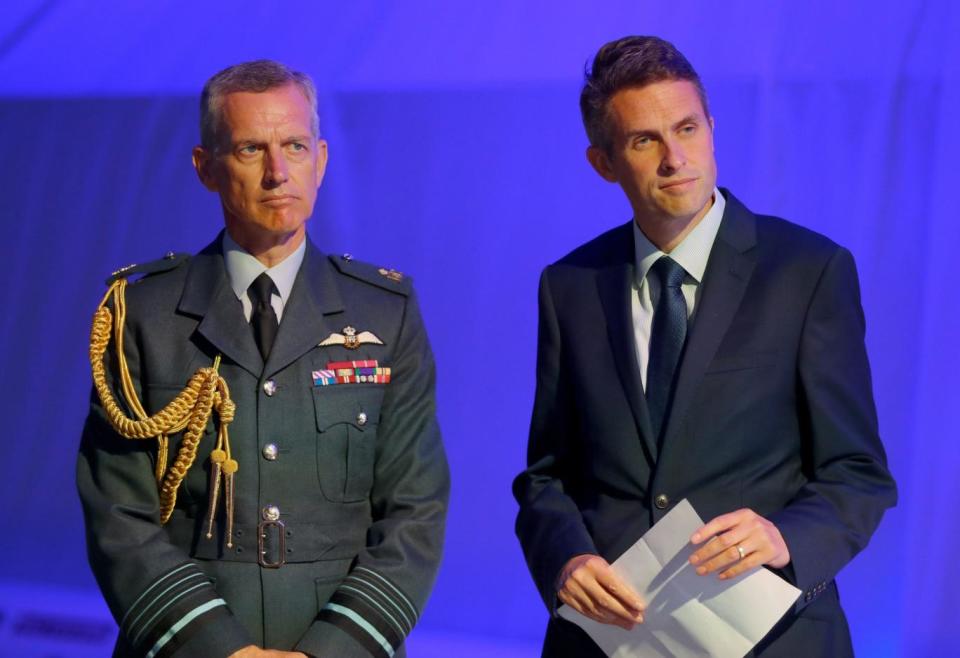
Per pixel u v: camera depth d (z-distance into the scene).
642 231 4.70
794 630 4.38
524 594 9.07
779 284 4.54
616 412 4.56
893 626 8.21
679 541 4.16
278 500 4.51
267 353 4.61
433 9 9.29
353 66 9.35
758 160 8.47
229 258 4.73
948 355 8.20
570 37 9.06
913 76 8.30
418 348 4.84
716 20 8.61
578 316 4.76
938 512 8.19
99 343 4.68
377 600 4.41
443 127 9.26
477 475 9.16
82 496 4.58
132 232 9.93
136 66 9.84
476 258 9.22
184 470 4.50
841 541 4.22
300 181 4.56
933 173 8.24
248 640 4.31
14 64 9.94
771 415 4.46
